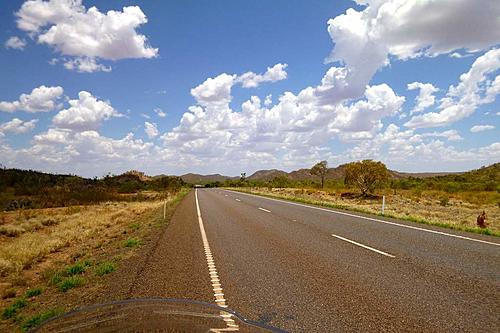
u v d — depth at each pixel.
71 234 18.67
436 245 10.38
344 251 9.58
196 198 40.03
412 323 4.65
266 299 5.70
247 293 6.03
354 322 4.70
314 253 9.36
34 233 20.17
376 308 5.23
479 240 11.23
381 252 9.39
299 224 15.47
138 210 30.67
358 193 45.72
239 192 59.06
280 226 14.93
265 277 7.07
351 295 5.86
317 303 5.47
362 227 14.36
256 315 4.97
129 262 8.94
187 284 6.62
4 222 24.69
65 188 48.66
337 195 46.88
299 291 6.11
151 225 17.47
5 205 37.34
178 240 12.00
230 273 7.42
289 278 6.97
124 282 6.89
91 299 5.98
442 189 60.38
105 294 6.20
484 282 6.57
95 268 8.67
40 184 50.81
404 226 14.63
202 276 7.20
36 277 10.23
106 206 38.06
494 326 4.56
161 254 9.62
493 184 58.09
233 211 22.39
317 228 14.17
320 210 22.34
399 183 67.69
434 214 24.38
